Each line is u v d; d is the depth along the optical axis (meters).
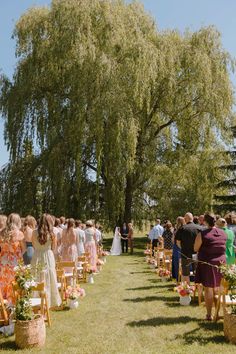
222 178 28.62
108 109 24.06
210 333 7.57
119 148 24.25
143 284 13.16
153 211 30.48
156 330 7.84
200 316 8.79
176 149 29.47
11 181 27.42
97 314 9.17
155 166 28.41
